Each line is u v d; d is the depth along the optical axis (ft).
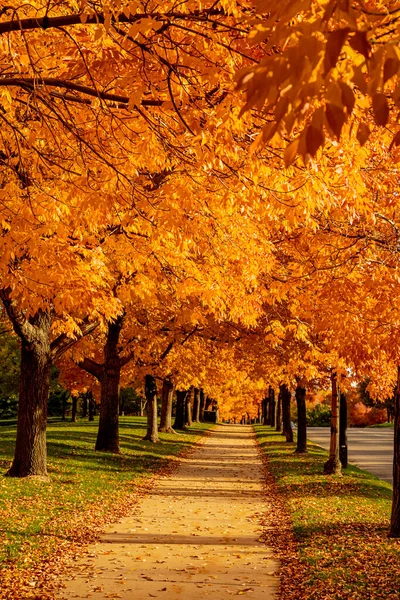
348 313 30.66
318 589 27.71
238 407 265.34
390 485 70.33
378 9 13.10
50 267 26.18
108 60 20.77
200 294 33.24
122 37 21.11
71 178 25.48
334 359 47.21
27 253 27.40
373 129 22.59
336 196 24.49
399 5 12.21
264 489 63.77
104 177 24.11
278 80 9.42
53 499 47.91
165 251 31.37
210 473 77.46
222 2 18.56
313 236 30.12
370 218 25.95
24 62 21.25
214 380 120.67
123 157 23.94
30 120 26.63
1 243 24.63
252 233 29.89
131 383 135.13
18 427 56.34
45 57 22.80
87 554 33.73
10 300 52.29
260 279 34.94
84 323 56.75
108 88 22.09
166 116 23.41
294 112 9.81
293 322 46.85
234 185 23.73
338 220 29.17
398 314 29.53
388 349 30.32
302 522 43.24
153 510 49.08
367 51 8.99
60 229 25.80
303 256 32.53
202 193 25.59
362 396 262.67
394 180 27.32
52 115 25.40
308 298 33.22
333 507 49.90
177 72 19.49
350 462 106.32
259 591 27.78
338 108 9.28
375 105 9.41
